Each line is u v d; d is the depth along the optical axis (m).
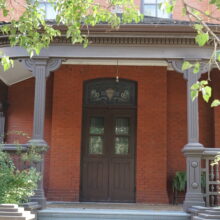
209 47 8.68
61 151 10.80
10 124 11.27
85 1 6.88
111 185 10.80
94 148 11.00
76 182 10.67
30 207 7.54
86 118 11.11
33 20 6.95
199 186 8.09
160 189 10.62
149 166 10.73
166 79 11.12
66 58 8.82
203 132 11.12
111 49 8.82
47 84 11.27
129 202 10.69
